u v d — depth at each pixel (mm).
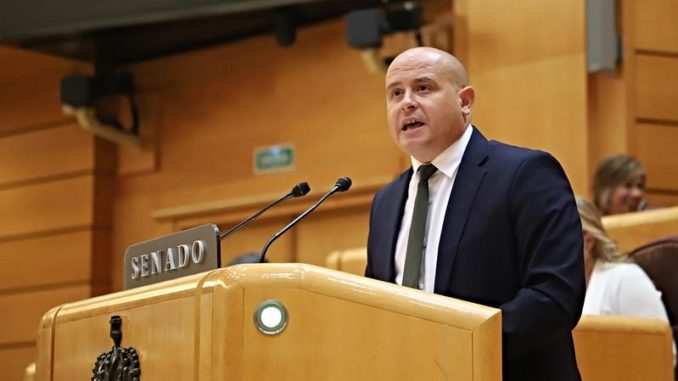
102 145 10273
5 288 10500
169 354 2893
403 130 3477
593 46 7621
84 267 10125
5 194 10641
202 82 9898
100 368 3084
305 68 9273
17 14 9148
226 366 2732
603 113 7746
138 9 8750
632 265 4938
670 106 7855
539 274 3145
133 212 10164
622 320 4176
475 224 3316
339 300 2791
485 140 3521
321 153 9062
